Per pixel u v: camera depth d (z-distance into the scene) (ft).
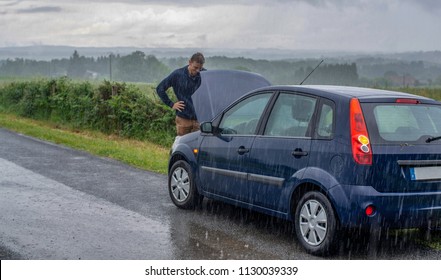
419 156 21.77
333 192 21.39
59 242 23.66
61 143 56.95
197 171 28.58
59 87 80.02
